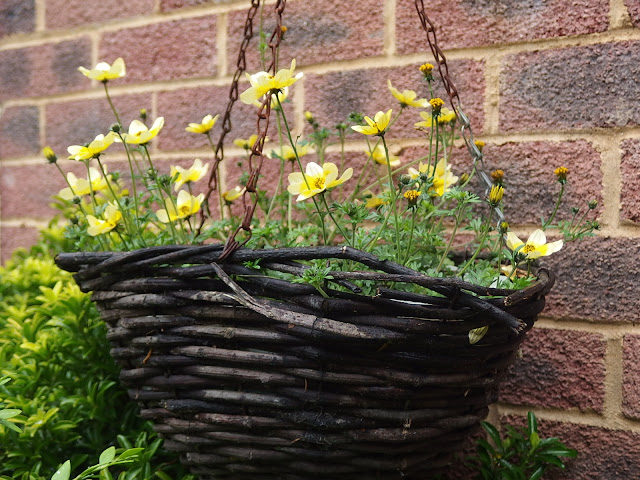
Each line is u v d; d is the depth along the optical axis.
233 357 0.56
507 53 0.78
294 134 0.86
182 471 0.69
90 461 0.72
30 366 0.73
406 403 0.57
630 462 0.72
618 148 0.73
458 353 0.56
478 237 0.71
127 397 0.75
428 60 0.81
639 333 0.72
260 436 0.58
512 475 0.72
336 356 0.55
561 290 0.75
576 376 0.74
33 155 1.00
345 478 0.59
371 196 0.70
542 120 0.76
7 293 0.89
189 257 0.56
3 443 0.68
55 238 0.89
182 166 0.91
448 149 0.80
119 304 0.59
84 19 0.97
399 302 0.54
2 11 1.02
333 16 0.84
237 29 0.89
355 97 0.83
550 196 0.76
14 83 1.01
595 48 0.74
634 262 0.72
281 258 0.55
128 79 0.94
